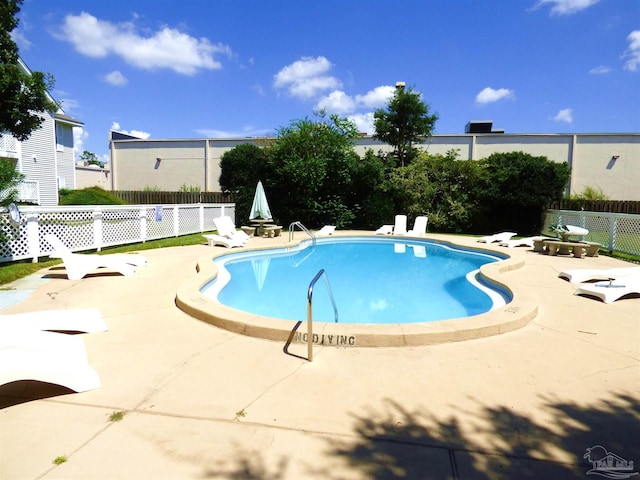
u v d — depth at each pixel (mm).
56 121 22812
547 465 2223
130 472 2135
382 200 19141
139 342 4164
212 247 12055
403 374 3426
